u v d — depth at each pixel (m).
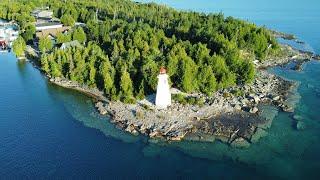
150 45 180.88
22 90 155.38
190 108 132.88
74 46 180.12
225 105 136.62
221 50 170.00
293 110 136.62
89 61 160.38
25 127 125.00
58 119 130.00
